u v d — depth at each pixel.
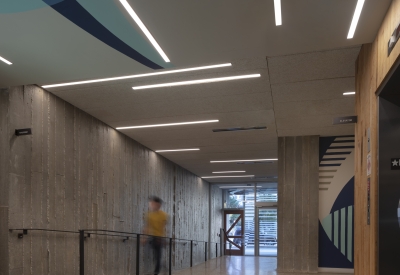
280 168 9.16
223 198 19.75
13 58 4.21
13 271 5.10
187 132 8.74
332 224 8.84
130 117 7.55
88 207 7.17
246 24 3.46
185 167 13.77
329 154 9.12
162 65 4.41
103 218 7.72
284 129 8.52
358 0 3.03
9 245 5.07
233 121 7.82
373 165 3.44
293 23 3.42
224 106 6.82
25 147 5.57
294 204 9.01
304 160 9.09
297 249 8.84
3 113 5.09
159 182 11.27
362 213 3.95
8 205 5.08
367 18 3.27
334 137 9.16
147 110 7.09
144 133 8.86
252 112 7.19
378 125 3.34
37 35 3.69
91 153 7.39
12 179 5.26
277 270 8.84
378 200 3.27
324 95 6.18
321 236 8.88
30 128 5.32
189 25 3.48
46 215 5.94
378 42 3.43
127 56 4.18
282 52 4.05
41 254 5.71
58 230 5.77
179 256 12.95
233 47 3.93
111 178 8.18
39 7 3.20
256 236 17.73
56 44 3.88
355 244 4.35
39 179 5.84
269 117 7.53
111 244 7.97
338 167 9.02
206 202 17.30
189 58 4.22
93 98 6.45
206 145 10.16
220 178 16.70
